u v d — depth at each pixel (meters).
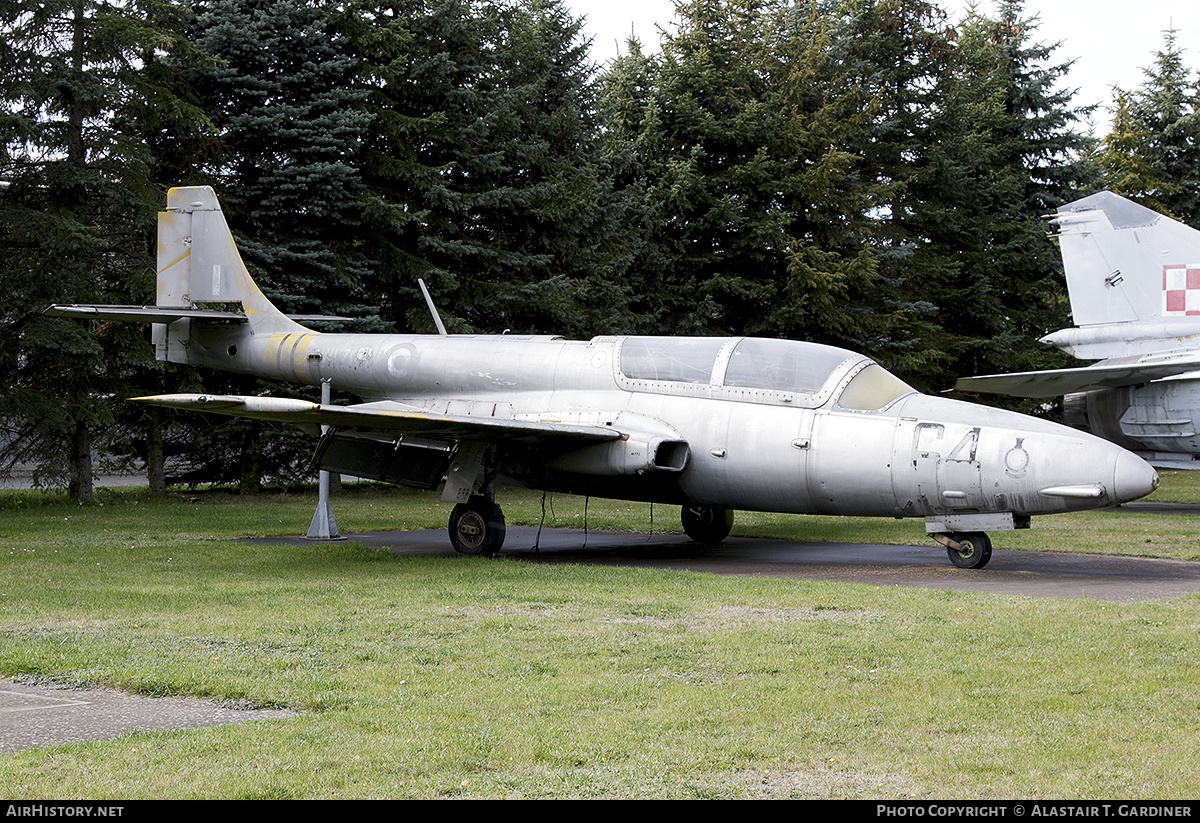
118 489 24.55
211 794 4.04
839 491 11.37
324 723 4.96
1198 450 20.59
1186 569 11.27
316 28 21.61
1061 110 35.31
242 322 15.91
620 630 7.22
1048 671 5.92
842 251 29.27
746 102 27.89
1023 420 11.04
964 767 4.34
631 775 4.27
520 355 13.48
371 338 14.84
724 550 13.51
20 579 9.87
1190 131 40.84
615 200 26.08
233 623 7.48
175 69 20.33
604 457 12.03
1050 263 32.81
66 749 4.57
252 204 21.94
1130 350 20.88
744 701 5.31
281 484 25.72
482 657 6.36
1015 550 13.03
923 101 33.38
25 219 18.05
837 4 33.09
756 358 12.20
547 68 25.81
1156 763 4.36
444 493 12.44
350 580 9.91
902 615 7.75
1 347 19.20
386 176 23.00
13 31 18.27
